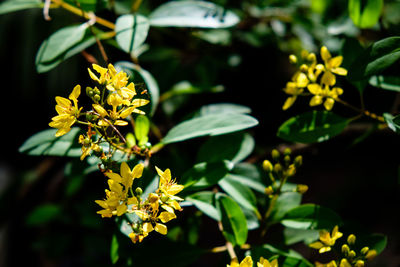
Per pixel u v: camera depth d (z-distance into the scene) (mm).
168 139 481
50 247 661
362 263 460
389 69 526
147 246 503
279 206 502
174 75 626
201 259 816
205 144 501
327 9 602
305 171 818
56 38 512
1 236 791
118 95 452
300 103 670
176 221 558
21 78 942
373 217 719
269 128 675
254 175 514
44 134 492
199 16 521
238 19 522
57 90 920
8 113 1001
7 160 1024
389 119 481
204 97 668
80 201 675
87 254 673
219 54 638
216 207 487
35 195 804
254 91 683
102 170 459
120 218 475
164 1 630
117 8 592
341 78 594
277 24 641
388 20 595
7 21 914
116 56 629
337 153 607
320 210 490
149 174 478
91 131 455
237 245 489
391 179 696
